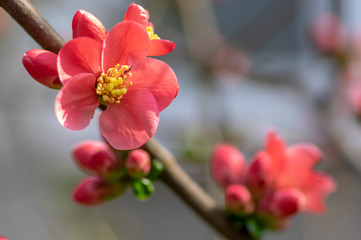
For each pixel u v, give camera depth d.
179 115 5.22
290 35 5.99
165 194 8.14
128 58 1.88
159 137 4.70
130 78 1.89
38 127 5.39
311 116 5.24
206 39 5.62
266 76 5.76
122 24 1.80
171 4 5.68
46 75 1.85
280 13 5.83
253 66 5.79
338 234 4.80
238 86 5.99
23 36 5.39
